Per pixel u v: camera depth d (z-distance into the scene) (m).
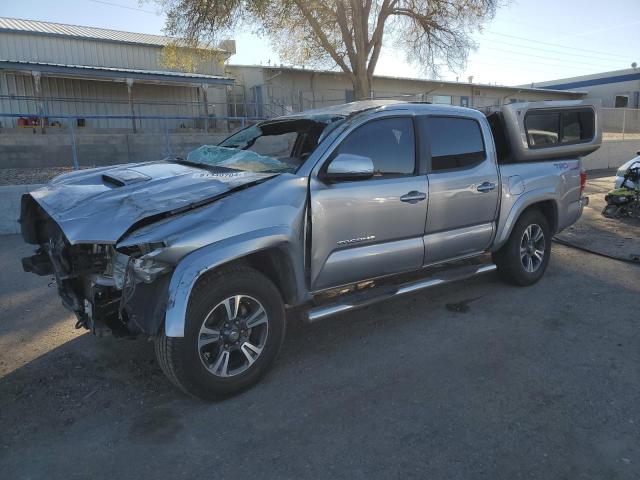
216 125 23.31
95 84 21.27
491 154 4.90
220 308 3.25
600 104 6.00
